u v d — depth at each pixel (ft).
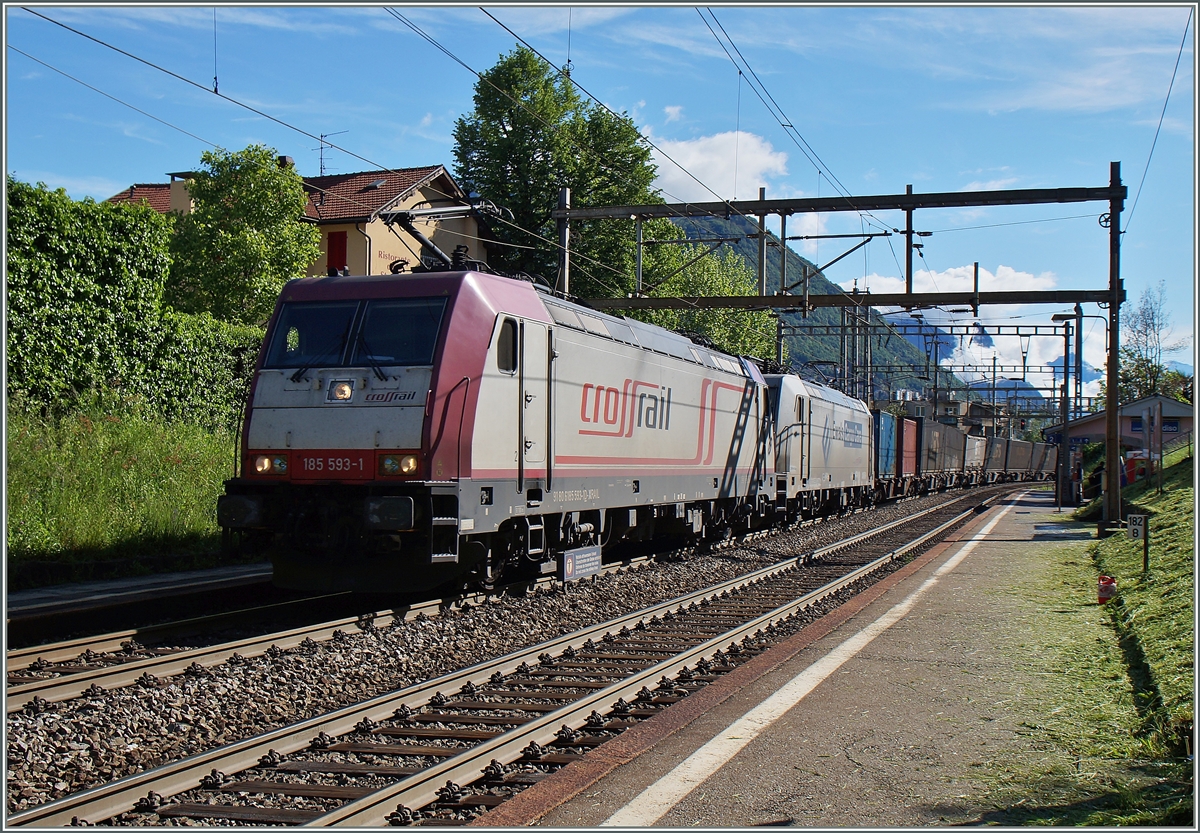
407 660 28.94
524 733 20.49
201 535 48.08
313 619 35.53
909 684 26.61
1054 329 115.14
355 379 34.42
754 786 18.35
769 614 37.93
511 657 28.40
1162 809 16.84
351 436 33.88
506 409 36.76
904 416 138.62
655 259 125.08
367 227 114.01
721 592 45.14
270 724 22.90
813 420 86.12
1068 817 16.85
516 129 125.70
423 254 39.99
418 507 33.06
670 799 17.57
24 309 49.62
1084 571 52.13
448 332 34.35
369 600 40.27
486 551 36.14
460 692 25.53
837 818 16.78
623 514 49.67
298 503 34.58
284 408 34.99
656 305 67.26
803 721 22.81
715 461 61.16
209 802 17.38
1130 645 30.96
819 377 110.83
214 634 32.14
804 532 80.94
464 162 130.82
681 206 64.75
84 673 23.85
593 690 26.17
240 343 63.87
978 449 203.31
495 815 16.43
